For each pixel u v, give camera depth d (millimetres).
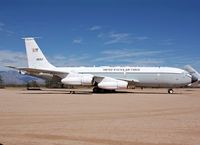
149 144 6207
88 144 6176
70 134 7254
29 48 33906
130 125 8656
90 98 21469
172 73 30109
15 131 7641
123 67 31719
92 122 9242
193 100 19859
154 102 17719
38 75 33469
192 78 30141
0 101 18047
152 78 30422
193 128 8172
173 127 8328
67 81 29672
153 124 8859
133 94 29000
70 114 11289
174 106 14992
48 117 10391
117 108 13727
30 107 13984
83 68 32906
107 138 6777
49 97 22750
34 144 6152
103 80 30031
